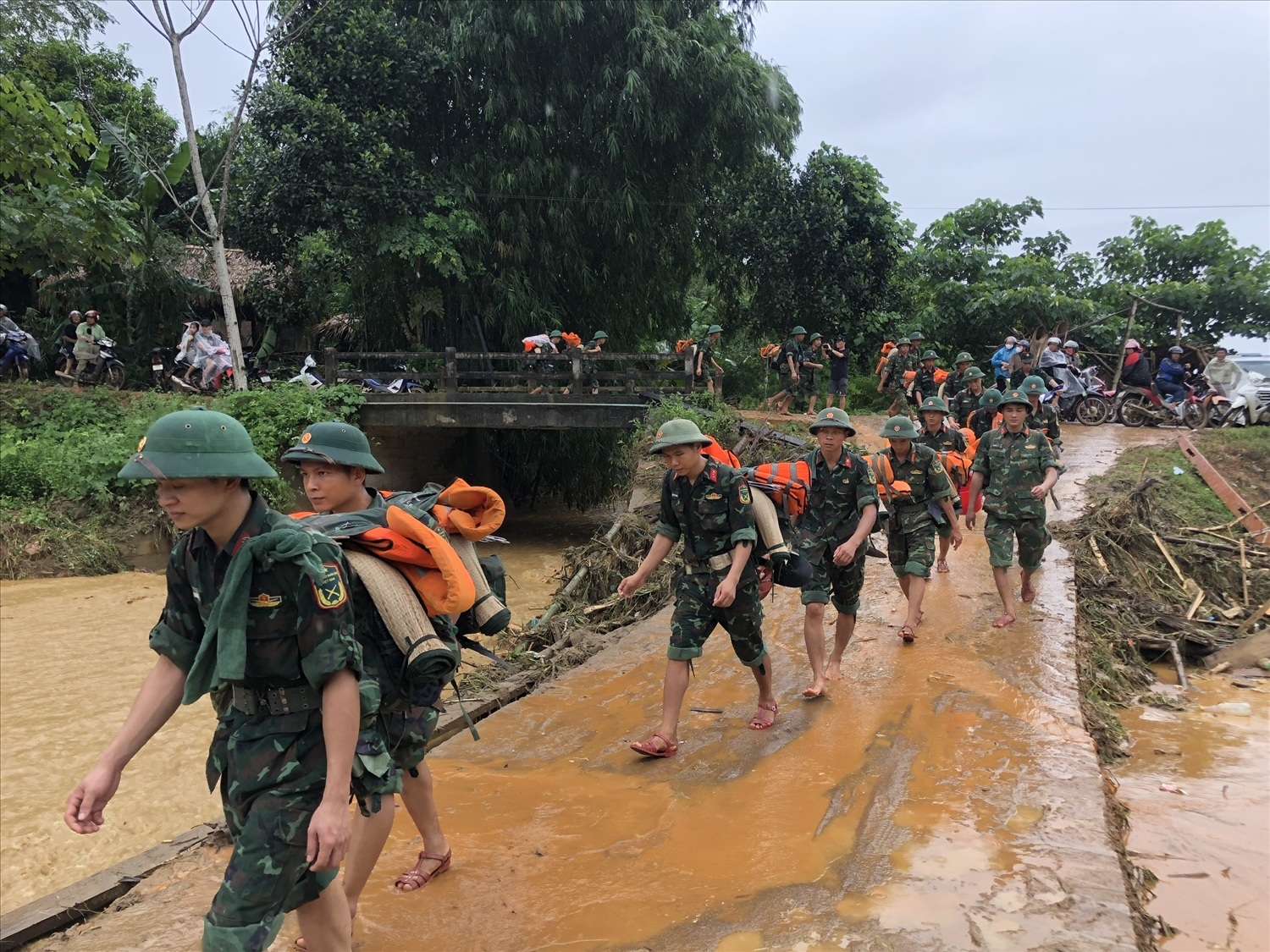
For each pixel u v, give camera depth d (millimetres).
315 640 2135
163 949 3135
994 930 3037
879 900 3240
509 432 19547
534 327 19125
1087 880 3377
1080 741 4852
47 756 6820
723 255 23906
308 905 2371
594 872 3516
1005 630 7066
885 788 4246
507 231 18516
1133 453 15383
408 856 3713
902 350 17109
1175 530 12430
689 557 4566
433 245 17203
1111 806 4281
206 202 16859
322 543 2215
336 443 2881
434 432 19297
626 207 18641
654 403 15086
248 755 2223
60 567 12688
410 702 2756
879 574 9125
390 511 2770
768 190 23062
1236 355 20062
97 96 21906
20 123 10891
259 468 2156
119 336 20859
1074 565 9406
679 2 18609
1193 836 4703
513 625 10266
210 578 2252
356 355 16562
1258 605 10773
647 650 7055
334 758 2141
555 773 4629
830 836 3770
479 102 18500
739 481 4383
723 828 3875
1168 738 6461
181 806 6086
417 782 3357
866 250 23375
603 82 18203
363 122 17609
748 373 25938
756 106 19188
